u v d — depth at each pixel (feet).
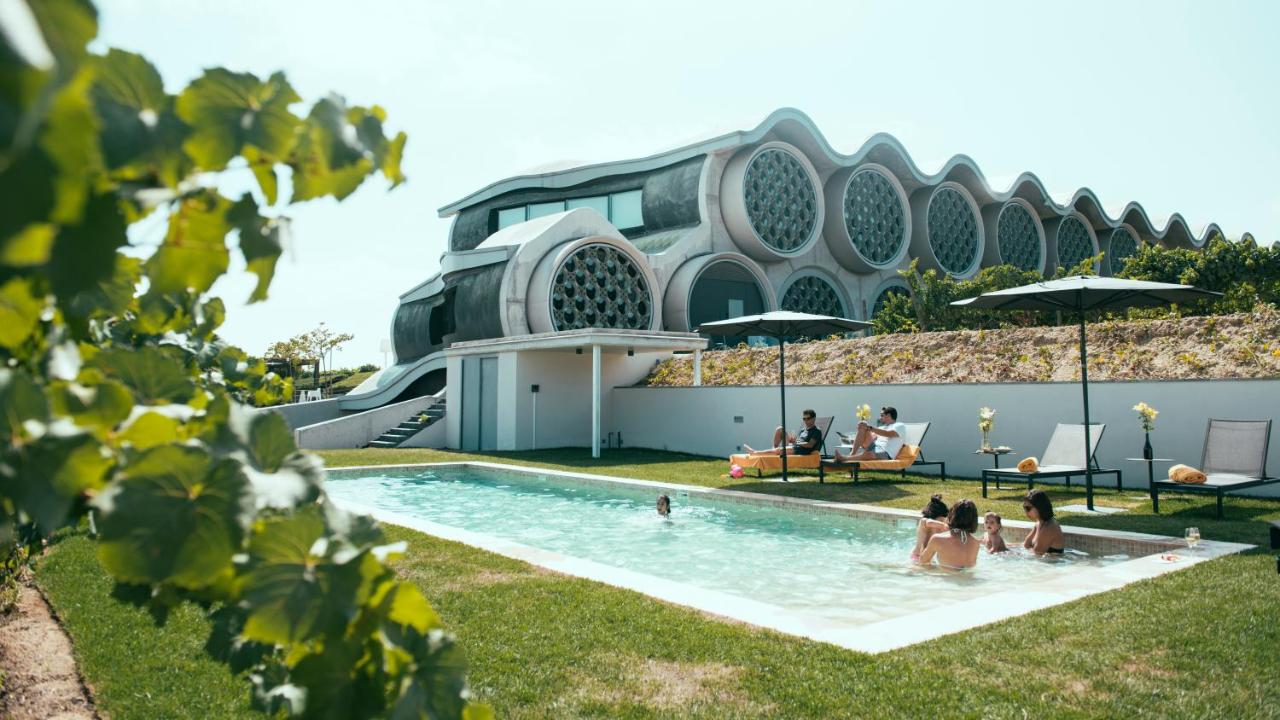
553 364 69.51
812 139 108.99
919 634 16.17
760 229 107.14
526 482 49.37
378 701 3.63
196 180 2.85
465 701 3.77
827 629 16.67
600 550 29.89
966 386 47.83
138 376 3.75
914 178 122.01
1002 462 46.32
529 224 92.73
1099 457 42.50
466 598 18.99
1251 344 43.52
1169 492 38.37
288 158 3.25
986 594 22.33
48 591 20.13
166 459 2.94
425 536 26.84
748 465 46.14
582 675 14.11
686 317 96.53
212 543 2.97
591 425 71.82
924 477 46.44
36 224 1.67
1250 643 14.96
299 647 3.88
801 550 29.22
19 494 2.50
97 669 14.83
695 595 19.43
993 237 134.82
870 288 121.60
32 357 3.62
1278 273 81.41
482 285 85.76
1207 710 12.19
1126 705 12.41
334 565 3.51
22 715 13.20
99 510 2.80
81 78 1.74
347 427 75.25
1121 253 159.12
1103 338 50.47
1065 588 19.66
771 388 58.03
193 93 2.85
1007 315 82.79
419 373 95.55
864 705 12.66
